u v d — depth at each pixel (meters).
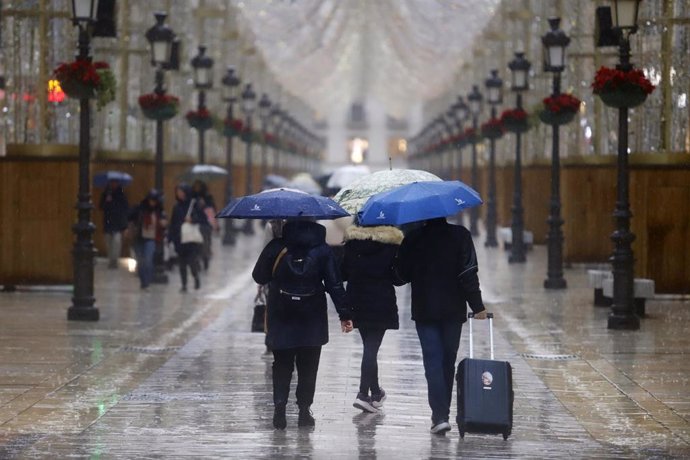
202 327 54.31
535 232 119.38
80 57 55.34
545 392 37.81
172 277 82.38
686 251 66.44
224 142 149.38
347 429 32.03
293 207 31.64
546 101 74.25
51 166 69.19
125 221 85.62
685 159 67.19
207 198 88.50
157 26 74.88
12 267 69.31
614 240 53.84
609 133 89.44
